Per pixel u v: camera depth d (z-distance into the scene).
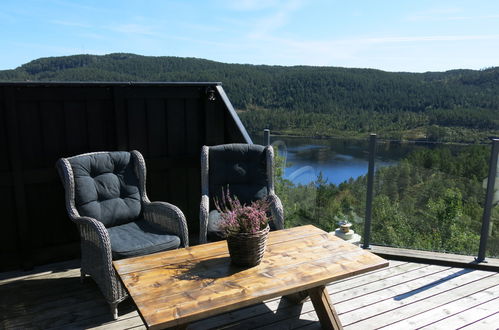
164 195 3.61
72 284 2.74
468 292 2.71
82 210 2.65
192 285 1.78
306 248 2.21
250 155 3.25
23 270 2.97
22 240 2.94
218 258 2.09
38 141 2.97
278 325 2.28
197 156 3.70
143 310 1.57
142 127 3.40
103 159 2.85
